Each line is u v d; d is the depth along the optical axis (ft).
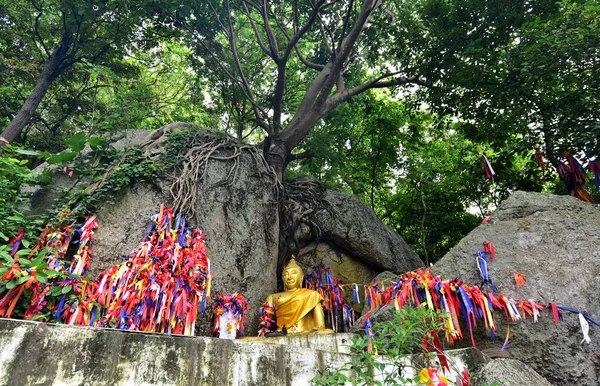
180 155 27.50
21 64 44.29
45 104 50.93
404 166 50.80
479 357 14.66
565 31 27.91
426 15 38.96
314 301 26.78
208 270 22.30
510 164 38.06
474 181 43.75
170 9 37.81
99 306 19.27
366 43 45.73
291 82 52.26
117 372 10.56
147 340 11.28
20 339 10.03
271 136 38.68
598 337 16.61
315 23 49.21
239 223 27.99
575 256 18.69
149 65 53.01
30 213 24.11
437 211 48.62
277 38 51.39
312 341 20.26
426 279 19.13
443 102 40.34
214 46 45.50
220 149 30.17
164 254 21.70
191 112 54.95
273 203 31.45
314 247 34.71
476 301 18.04
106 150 27.04
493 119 37.04
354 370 12.77
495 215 21.75
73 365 10.23
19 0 44.06
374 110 49.98
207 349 11.90
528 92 33.60
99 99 51.83
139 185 25.49
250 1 43.75
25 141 47.91
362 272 34.76
